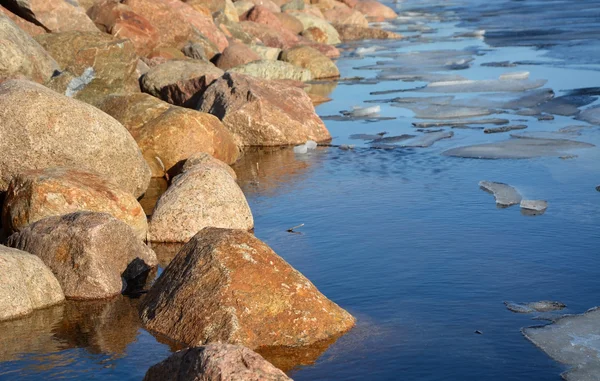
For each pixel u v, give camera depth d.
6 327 9.36
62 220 10.70
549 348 8.52
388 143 18.64
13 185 11.84
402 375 8.02
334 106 23.44
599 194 13.97
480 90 24.64
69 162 12.98
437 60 31.72
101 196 11.76
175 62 22.61
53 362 8.46
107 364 8.38
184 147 16.30
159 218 12.19
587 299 9.76
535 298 9.83
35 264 10.05
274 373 6.61
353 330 9.00
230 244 9.19
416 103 23.20
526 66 28.62
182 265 9.41
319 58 29.48
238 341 8.52
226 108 19.22
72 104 13.14
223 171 12.70
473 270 10.75
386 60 32.88
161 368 7.06
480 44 35.81
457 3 61.12
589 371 8.02
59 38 21.69
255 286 8.89
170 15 27.75
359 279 10.55
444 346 8.60
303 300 8.95
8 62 18.80
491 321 9.20
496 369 8.10
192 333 8.75
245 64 27.73
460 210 13.38
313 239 12.17
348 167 16.64
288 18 39.72
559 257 11.14
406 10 57.06
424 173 15.86
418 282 10.39
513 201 13.68
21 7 23.42
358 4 51.88
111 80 21.12
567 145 17.50
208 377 6.64
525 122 20.11
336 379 7.97
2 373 8.23
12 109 12.79
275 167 16.91
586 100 22.20
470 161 16.61
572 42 33.91
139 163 13.90
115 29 26.03
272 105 19.14
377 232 12.40
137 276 10.84
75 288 10.18
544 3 53.38
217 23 33.78
